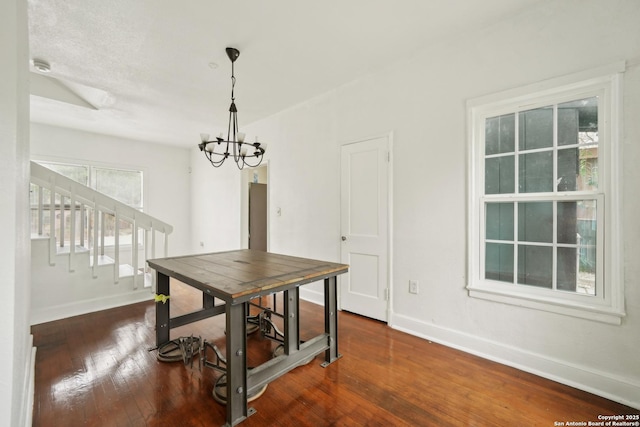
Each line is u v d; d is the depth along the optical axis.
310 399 1.79
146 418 1.63
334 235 3.44
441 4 2.02
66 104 3.78
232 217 5.24
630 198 1.74
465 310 2.41
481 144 2.37
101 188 5.34
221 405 1.74
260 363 2.22
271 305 3.57
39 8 1.99
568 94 1.98
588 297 1.92
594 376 1.85
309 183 3.73
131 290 3.67
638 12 1.71
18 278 1.26
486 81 2.28
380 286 3.00
